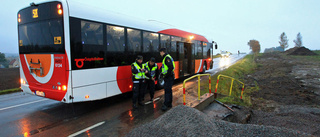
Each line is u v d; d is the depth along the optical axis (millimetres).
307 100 7727
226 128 3598
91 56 5328
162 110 5816
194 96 7535
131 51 6785
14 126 4605
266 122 4918
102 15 5723
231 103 6578
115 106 6336
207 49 15016
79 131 4320
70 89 4852
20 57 5910
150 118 5145
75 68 4926
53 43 4965
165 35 8906
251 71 19172
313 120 4953
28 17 5496
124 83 6516
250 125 3680
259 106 6910
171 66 5594
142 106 6277
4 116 5340
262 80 13312
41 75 5324
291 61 28609
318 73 15336
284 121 4742
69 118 5184
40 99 7383
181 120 3754
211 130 3430
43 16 5129
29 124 4742
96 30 5465
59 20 4809
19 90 9242
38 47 5305
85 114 5523
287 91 9531
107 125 4680
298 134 3266
